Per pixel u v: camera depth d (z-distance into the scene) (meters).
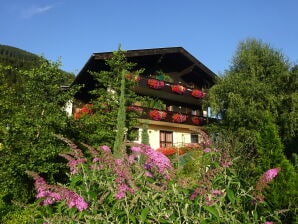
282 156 5.73
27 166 9.18
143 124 18.50
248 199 4.05
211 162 4.11
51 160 9.77
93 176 4.04
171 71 23.83
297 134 17.53
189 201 3.59
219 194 3.70
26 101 10.62
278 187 5.36
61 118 10.27
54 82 11.10
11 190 9.20
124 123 14.68
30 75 10.67
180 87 22.34
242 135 15.68
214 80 22.78
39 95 10.66
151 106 22.03
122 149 4.23
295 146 17.09
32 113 10.17
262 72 19.62
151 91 21.84
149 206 3.51
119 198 3.54
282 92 18.62
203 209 3.63
